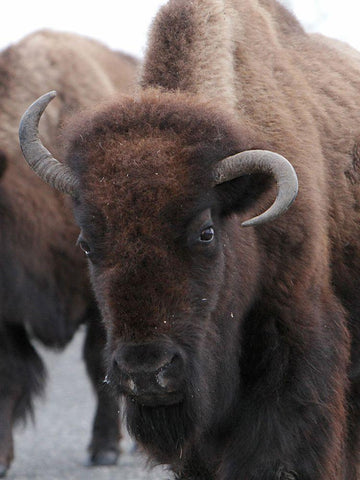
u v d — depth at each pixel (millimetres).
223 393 20016
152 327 17359
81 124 19516
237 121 19750
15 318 32094
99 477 30312
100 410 32750
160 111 18859
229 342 19828
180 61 21281
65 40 37219
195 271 18125
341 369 21047
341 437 20969
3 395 31500
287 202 17812
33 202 32750
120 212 17688
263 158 18234
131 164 17953
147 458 20953
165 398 17844
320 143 22844
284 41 24688
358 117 24469
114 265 17641
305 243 20484
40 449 35438
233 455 20375
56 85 34969
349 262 22922
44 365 32969
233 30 22141
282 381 20141
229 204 19141
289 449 19922
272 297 20359
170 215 17719
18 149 33406
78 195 18812
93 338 33375
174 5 22031
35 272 32438
